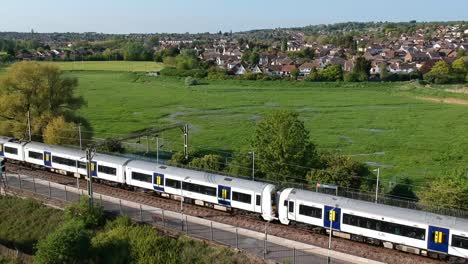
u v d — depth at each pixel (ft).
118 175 176.45
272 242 128.26
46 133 223.51
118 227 132.87
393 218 125.29
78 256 115.65
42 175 193.98
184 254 121.29
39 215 150.92
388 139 286.05
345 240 133.49
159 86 554.05
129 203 158.71
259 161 173.68
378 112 379.35
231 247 123.95
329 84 559.38
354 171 174.29
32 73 235.61
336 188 145.28
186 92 500.33
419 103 426.51
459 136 289.74
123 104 418.10
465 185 146.00
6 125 235.20
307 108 400.26
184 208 156.56
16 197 164.25
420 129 313.32
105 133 301.63
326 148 265.95
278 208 143.54
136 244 121.29
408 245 123.95
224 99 449.89
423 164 231.30
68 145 223.92
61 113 242.99
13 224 150.00
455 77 538.47
